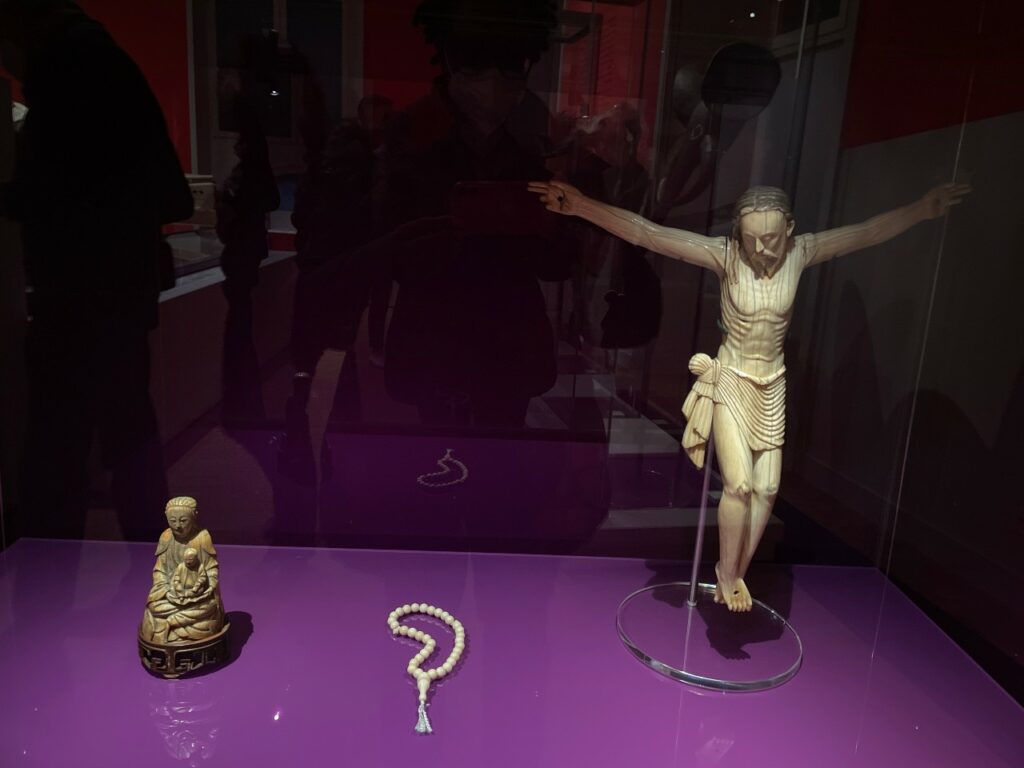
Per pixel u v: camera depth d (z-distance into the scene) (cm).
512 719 126
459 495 176
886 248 164
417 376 165
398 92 148
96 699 126
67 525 174
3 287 157
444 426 170
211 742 117
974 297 152
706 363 135
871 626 160
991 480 146
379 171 152
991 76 147
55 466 170
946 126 157
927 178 160
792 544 184
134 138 149
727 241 134
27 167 150
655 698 133
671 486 175
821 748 124
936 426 164
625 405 169
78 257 156
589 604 161
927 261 166
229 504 174
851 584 178
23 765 111
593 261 159
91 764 112
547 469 174
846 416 175
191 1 143
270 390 165
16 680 129
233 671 134
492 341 163
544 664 141
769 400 131
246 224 154
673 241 136
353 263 157
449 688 133
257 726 121
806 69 152
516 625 152
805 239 134
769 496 132
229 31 145
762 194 124
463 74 148
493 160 153
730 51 151
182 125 149
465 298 160
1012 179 141
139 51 145
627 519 178
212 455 170
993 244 146
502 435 171
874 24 151
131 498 173
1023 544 137
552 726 125
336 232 155
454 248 157
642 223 137
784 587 175
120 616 149
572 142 153
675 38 150
